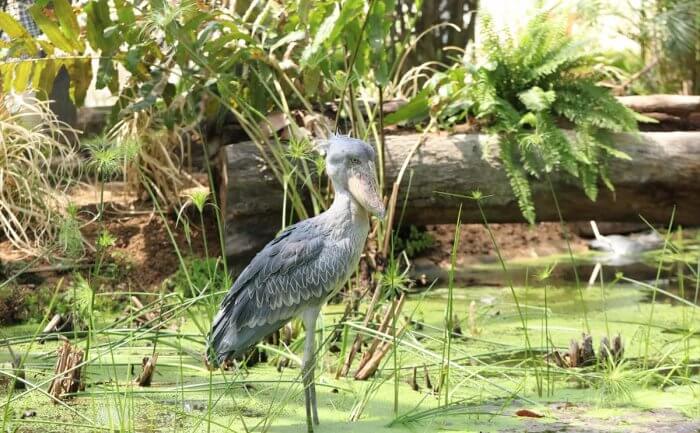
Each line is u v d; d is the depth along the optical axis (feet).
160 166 32.40
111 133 32.65
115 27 28.68
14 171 30.14
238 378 21.97
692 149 31.14
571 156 30.17
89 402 20.29
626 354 24.34
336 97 32.48
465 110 31.65
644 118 31.68
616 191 31.35
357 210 18.34
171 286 29.73
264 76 29.55
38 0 28.37
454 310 29.14
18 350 24.39
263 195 30.09
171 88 31.71
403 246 35.70
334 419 19.34
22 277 29.07
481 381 21.94
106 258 30.66
